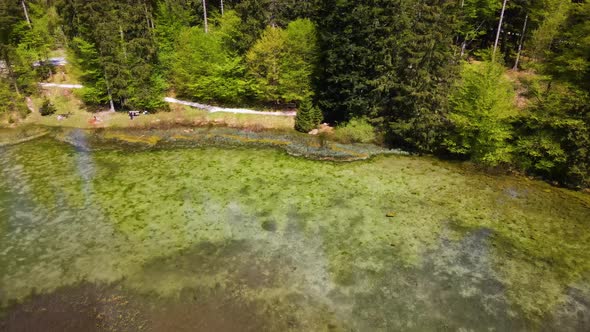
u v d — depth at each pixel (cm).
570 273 2183
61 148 3838
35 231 2497
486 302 1980
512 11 4991
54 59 6059
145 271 2169
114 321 1853
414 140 3694
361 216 2700
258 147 3881
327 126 4366
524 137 3262
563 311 1931
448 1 3781
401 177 3262
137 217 2655
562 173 3188
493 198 2947
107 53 4416
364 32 3662
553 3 4266
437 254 2331
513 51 4869
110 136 4162
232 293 2025
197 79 4734
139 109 4784
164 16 4875
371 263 2252
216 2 6088
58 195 2930
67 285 2067
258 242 2422
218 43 4669
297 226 2583
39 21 5772
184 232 2506
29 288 2044
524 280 2131
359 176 3275
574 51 3131
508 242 2441
